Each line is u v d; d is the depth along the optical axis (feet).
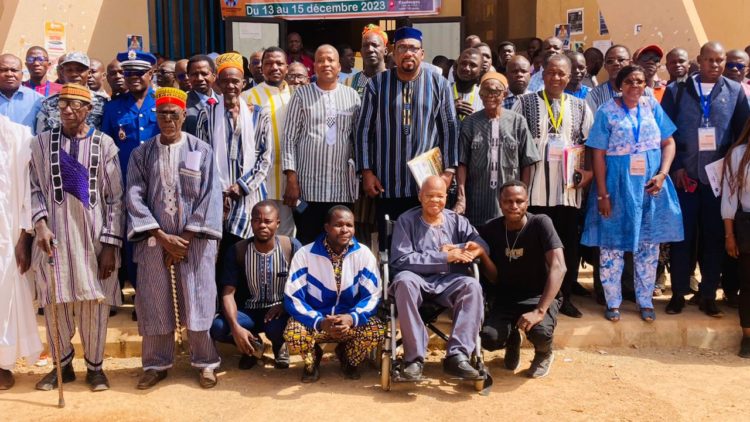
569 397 16.26
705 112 20.20
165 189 16.57
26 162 16.47
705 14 35.63
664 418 15.16
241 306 18.35
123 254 21.03
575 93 23.73
